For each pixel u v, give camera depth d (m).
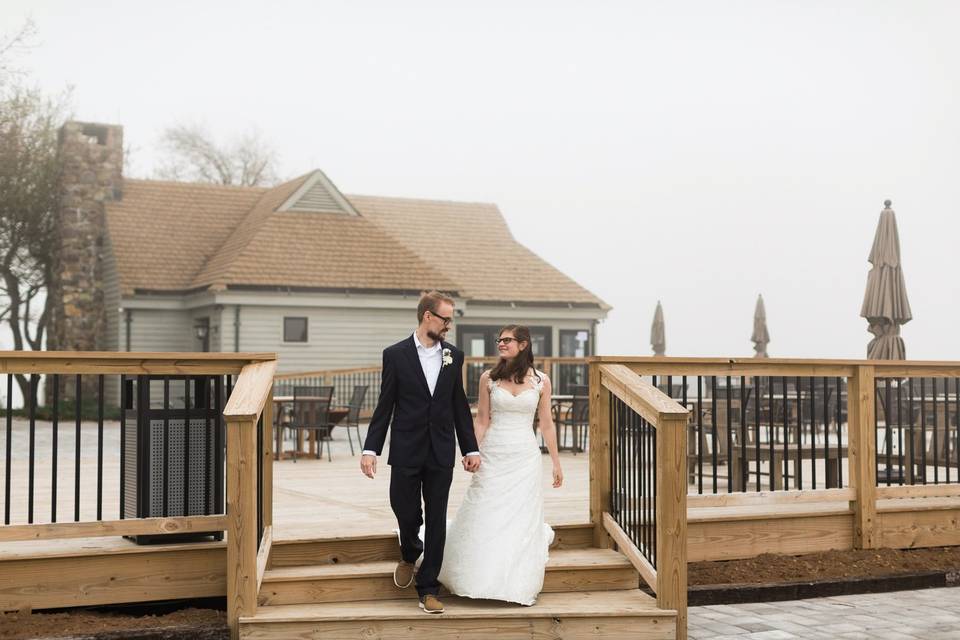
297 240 23.83
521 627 5.35
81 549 5.54
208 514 5.75
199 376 5.87
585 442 16.00
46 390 25.55
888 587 6.81
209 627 5.23
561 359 19.58
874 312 12.22
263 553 5.68
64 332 25.20
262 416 6.12
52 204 27.89
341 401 23.00
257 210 26.14
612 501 6.57
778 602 6.50
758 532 7.10
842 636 5.61
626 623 5.41
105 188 25.70
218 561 5.73
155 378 5.75
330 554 6.04
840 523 7.36
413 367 5.43
